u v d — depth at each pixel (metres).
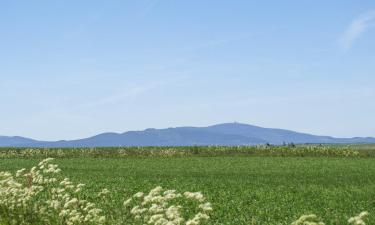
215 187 38.50
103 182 42.25
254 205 28.56
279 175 52.19
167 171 58.50
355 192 35.50
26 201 19.95
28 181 22.75
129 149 96.38
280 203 29.67
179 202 28.30
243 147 95.19
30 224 18.28
